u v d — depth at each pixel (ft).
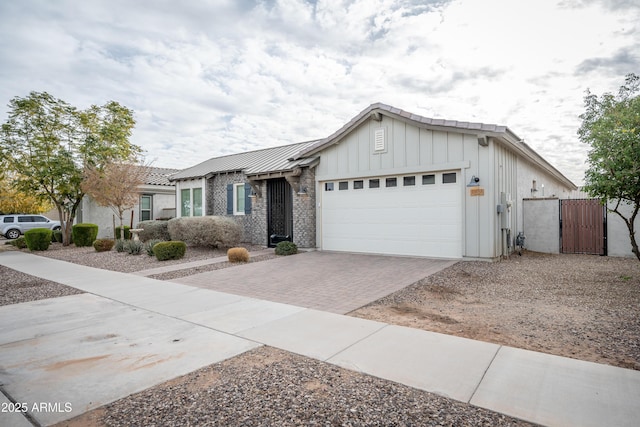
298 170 43.21
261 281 26.58
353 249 40.81
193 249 46.78
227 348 13.56
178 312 18.63
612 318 16.43
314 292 22.84
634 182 22.06
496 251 33.27
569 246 40.37
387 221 38.19
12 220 80.23
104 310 19.29
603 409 9.01
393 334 14.80
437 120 33.71
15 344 14.23
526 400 9.49
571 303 19.22
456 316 17.38
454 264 31.45
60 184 56.80
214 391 10.29
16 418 9.00
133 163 54.80
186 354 13.03
